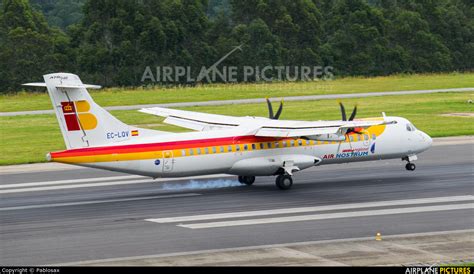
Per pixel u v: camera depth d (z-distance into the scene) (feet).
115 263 239.71
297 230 284.82
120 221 304.50
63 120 328.29
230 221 302.45
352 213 316.60
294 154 379.76
